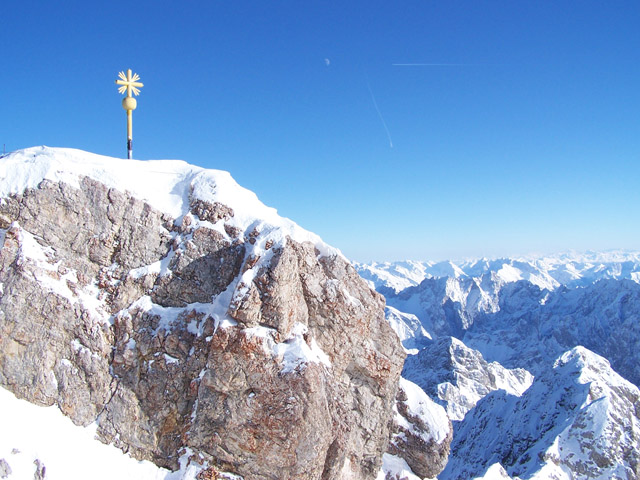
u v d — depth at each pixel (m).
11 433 28.69
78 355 32.22
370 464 37.78
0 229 34.34
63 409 31.20
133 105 43.69
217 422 29.83
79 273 34.41
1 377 31.08
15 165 35.72
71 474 28.39
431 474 42.69
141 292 34.66
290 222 38.56
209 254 35.44
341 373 36.34
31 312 32.16
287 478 28.95
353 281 38.81
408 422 43.84
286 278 31.91
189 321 33.44
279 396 29.28
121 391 32.03
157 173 40.09
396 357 39.34
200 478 29.06
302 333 32.34
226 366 30.03
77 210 35.44
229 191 38.38
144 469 30.17
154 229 36.34
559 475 117.31
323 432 29.83
